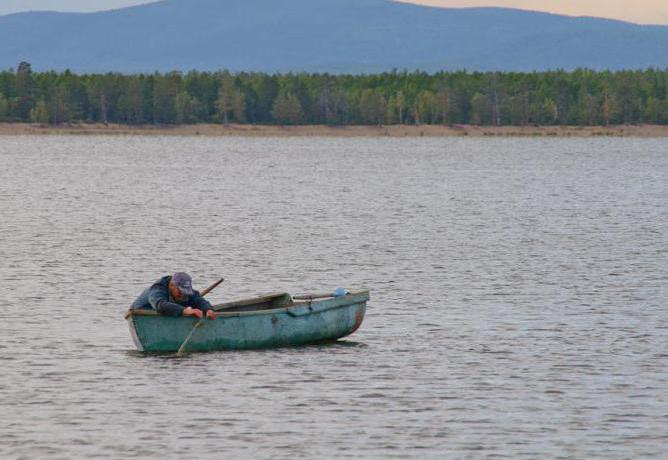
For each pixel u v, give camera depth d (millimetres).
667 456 67750
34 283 127875
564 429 72438
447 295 121750
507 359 90562
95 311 110875
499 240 175625
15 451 68062
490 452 68375
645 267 143875
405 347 94875
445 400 78750
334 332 96375
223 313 92000
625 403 78062
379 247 165125
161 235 179250
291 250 161125
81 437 70625
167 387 81688
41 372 85625
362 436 71125
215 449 68688
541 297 120375
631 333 100750
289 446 69250
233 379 84000
